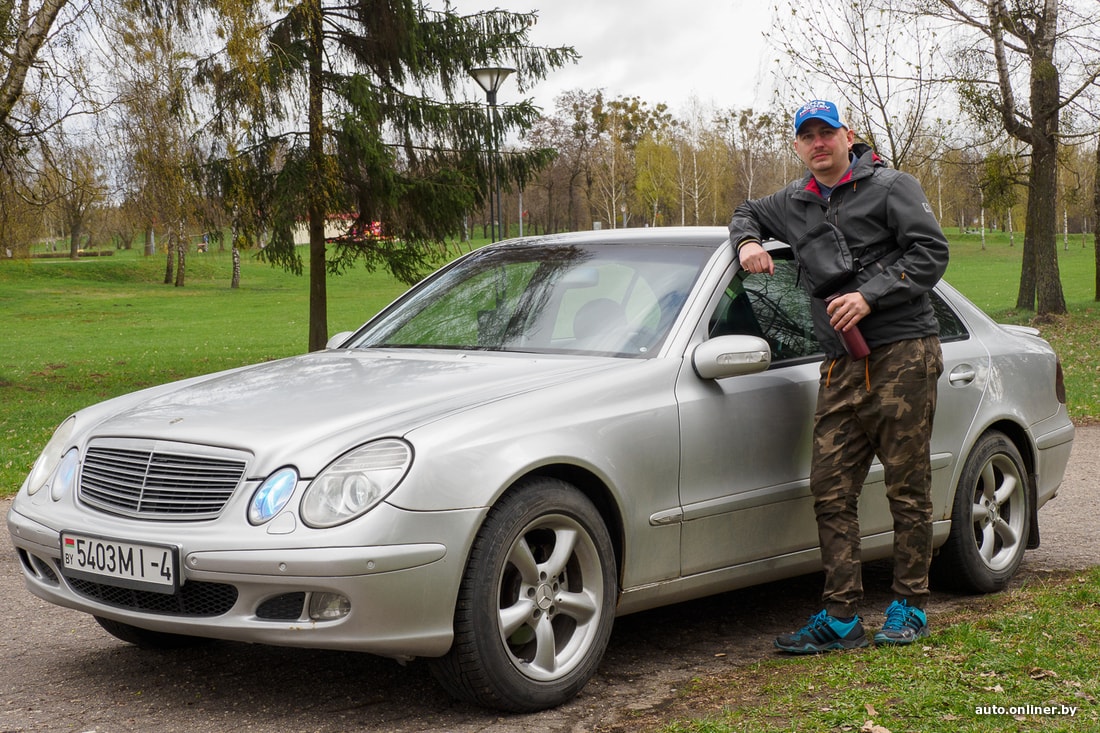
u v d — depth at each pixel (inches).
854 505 165.8
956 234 5128.0
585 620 148.8
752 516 169.2
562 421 146.8
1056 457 222.1
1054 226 1043.3
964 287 1776.6
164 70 716.0
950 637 159.5
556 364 162.6
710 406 163.5
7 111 674.8
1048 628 159.9
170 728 138.6
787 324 181.8
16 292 2519.7
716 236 183.9
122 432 151.7
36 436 506.6
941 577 202.5
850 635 162.2
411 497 131.3
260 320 1721.2
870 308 155.8
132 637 173.6
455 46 829.8
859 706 128.2
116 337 1414.9
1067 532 262.8
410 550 130.3
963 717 123.7
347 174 806.5
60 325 1668.3
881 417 160.2
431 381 156.6
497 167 857.5
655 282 176.2
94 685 157.9
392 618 130.6
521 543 140.6
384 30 789.2
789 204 169.9
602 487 151.1
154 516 140.1
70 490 153.3
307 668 164.4
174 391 172.1
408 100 816.3
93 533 142.9
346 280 3068.4
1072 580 202.5
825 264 160.4
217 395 161.9
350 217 844.0
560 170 4018.2
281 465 135.0
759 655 168.1
